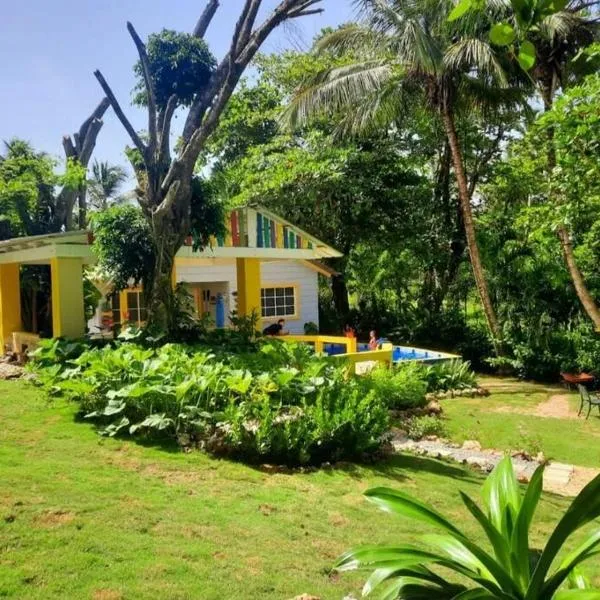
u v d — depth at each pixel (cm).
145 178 1139
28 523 464
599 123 1042
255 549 470
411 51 1462
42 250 1247
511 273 1805
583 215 1207
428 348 2048
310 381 904
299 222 2166
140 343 1123
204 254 1309
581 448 1007
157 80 1120
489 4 1212
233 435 725
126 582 391
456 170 1669
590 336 1675
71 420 816
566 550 550
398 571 252
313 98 1675
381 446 833
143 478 615
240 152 2589
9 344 1515
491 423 1162
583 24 1356
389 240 2145
